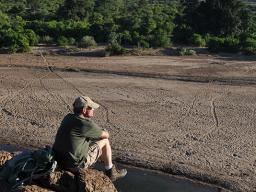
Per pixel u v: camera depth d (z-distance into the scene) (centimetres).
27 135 1216
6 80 1792
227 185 952
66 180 789
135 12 3972
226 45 2511
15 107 1455
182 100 1553
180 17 3069
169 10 3928
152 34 2762
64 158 790
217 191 930
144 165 1033
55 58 2286
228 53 2486
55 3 4906
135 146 1141
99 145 829
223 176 987
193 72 1983
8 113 1395
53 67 2044
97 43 2730
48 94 1605
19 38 2472
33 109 1438
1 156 878
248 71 2027
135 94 1617
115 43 2477
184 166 1028
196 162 1052
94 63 2148
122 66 2083
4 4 4759
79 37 2827
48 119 1347
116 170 902
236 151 1121
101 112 1404
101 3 4212
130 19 3012
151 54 2427
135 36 2673
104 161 859
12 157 845
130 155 1082
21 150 1123
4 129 1256
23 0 5112
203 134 1236
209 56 2402
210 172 1003
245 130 1273
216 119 1362
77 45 2617
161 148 1132
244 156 1092
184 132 1249
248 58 2356
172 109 1451
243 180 972
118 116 1373
